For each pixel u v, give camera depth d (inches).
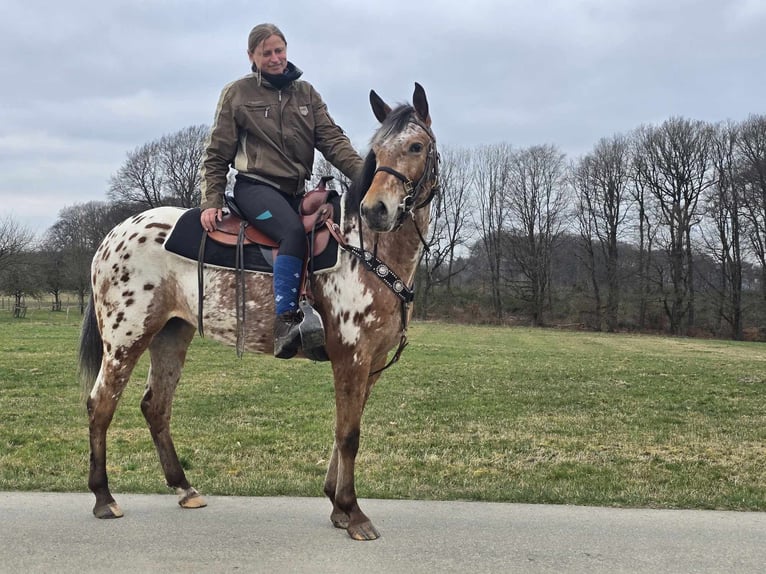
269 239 143.6
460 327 1563.7
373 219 124.1
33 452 236.4
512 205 1861.5
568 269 1875.0
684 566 124.3
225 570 120.0
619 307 1699.1
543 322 1784.0
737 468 220.7
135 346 151.4
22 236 1446.9
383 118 146.9
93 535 137.3
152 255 151.2
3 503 159.5
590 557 128.0
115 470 207.8
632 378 515.2
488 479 201.9
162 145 1732.3
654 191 1678.2
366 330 135.0
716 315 1596.9
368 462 225.1
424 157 131.2
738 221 1568.7
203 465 218.8
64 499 163.9
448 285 1921.8
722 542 136.8
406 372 527.8
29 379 442.9
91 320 159.3
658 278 1689.2
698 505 166.2
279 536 138.3
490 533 141.2
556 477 207.2
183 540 135.0
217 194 151.1
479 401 382.3
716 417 337.4
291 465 220.1
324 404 363.9
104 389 150.8
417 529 143.6
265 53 147.9
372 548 131.6
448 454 241.1
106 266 153.0
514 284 1836.9
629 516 154.6
